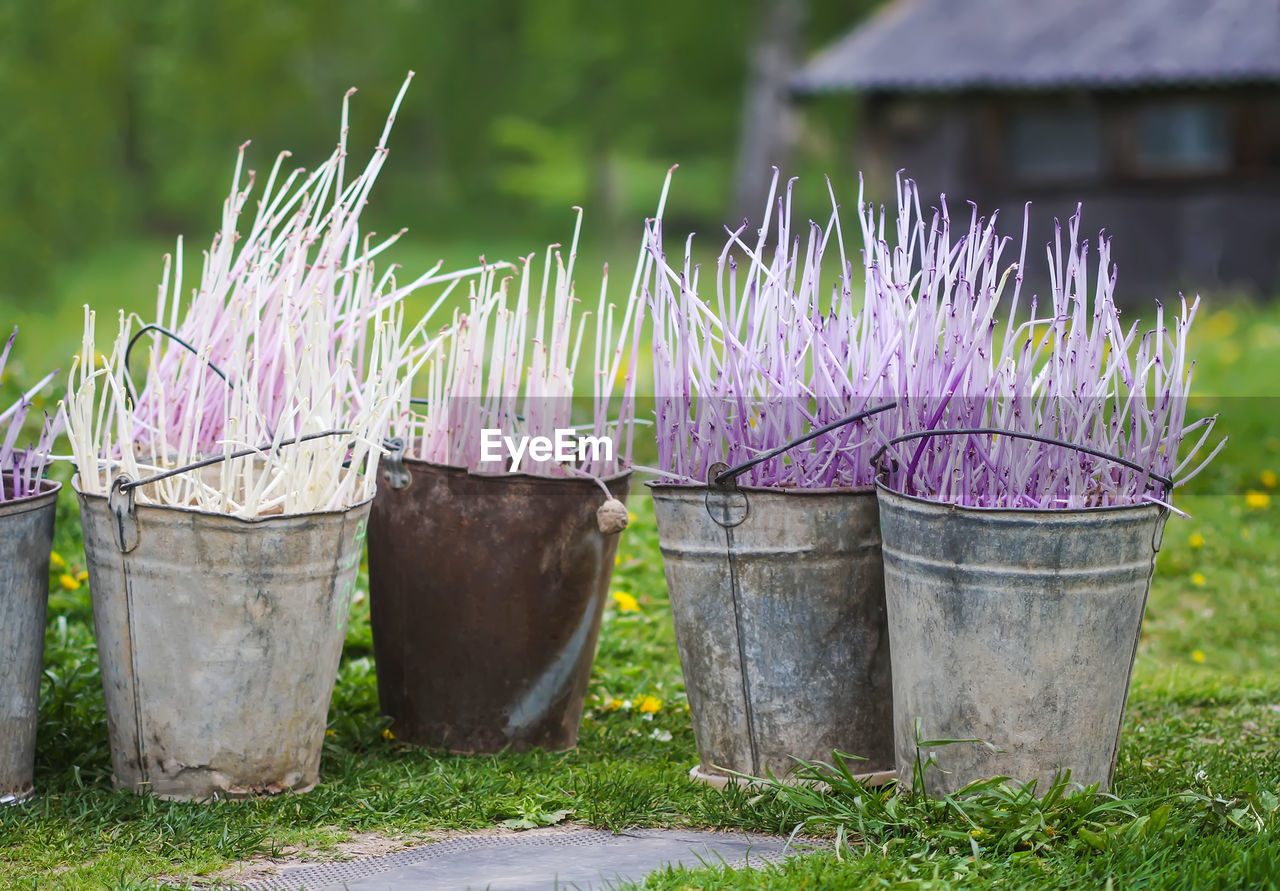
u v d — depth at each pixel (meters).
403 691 3.60
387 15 32.78
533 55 32.28
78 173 18.59
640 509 5.94
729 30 30.55
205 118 29.66
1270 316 12.16
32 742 3.11
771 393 3.22
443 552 3.49
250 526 2.97
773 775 3.15
